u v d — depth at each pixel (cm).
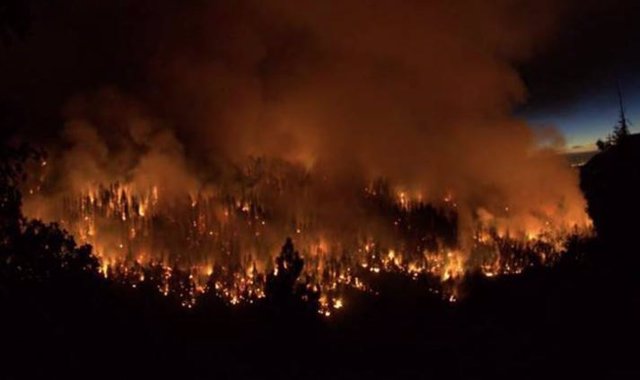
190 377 632
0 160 392
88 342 474
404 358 851
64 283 446
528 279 1103
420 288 1170
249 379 734
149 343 586
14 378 411
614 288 748
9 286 408
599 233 774
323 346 901
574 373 662
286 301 934
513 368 730
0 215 399
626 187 730
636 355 657
